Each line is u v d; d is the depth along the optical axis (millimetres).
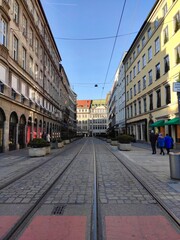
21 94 23562
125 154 16984
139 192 6352
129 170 9750
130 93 44219
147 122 32156
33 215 4676
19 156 16188
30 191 6496
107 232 3887
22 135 24547
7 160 13867
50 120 41625
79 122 127188
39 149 15773
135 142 37031
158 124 24875
